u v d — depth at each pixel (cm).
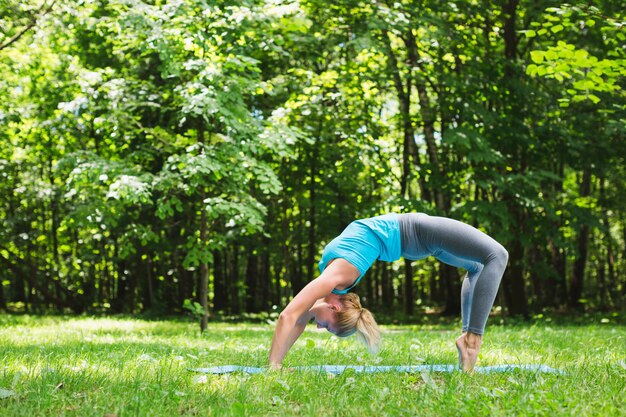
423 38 1558
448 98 1666
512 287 1866
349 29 1594
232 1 1143
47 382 390
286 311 471
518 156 1761
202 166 1084
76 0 1245
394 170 2569
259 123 1161
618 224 2908
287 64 1730
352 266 484
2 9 1286
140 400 342
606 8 1350
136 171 1136
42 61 1630
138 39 1154
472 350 495
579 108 1627
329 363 575
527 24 1702
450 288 2267
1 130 1669
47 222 2744
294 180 1931
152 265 2358
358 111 1834
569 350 701
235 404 326
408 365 528
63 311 2403
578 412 340
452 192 1688
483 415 332
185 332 1146
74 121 1880
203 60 1095
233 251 2564
